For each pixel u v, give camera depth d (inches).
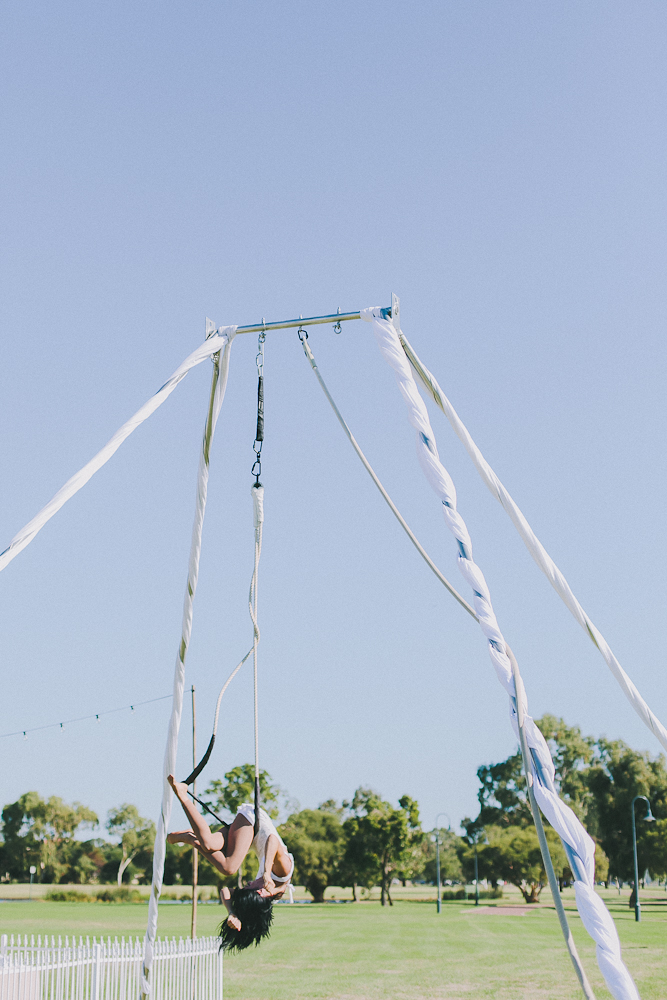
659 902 3043.8
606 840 2935.5
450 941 1416.1
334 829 3097.9
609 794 2970.0
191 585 241.1
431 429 213.5
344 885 3068.4
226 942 182.5
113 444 214.4
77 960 526.3
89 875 4111.7
